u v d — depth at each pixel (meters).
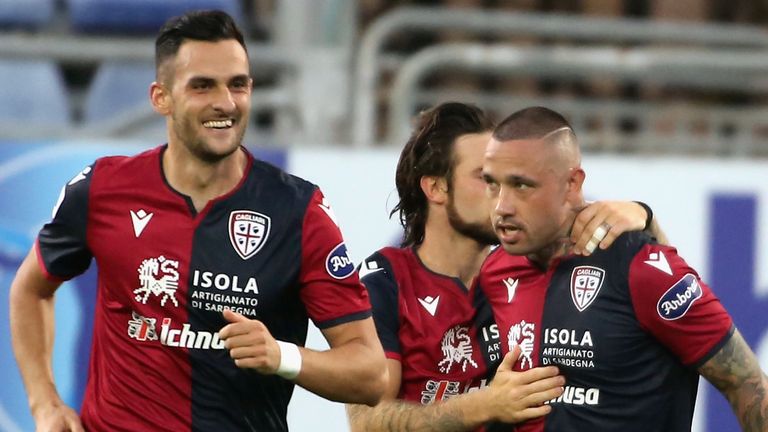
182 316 13.73
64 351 20.89
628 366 13.18
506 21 24.50
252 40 26.17
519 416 13.29
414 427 14.05
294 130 23.39
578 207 13.48
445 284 15.04
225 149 13.35
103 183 14.00
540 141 13.07
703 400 21.83
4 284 20.86
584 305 13.30
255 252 13.71
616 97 28.16
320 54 23.34
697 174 22.11
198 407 13.84
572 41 28.31
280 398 14.23
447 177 15.05
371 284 15.00
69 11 26.53
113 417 14.00
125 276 13.87
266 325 13.87
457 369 14.85
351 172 21.50
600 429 13.20
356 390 13.64
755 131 26.97
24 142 21.03
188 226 13.75
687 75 25.39
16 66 25.88
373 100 23.58
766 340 22.11
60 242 14.29
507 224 13.19
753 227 22.17
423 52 24.02
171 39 13.41
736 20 29.70
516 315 13.82
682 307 12.97
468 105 15.31
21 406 20.80
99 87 26.09
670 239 22.03
